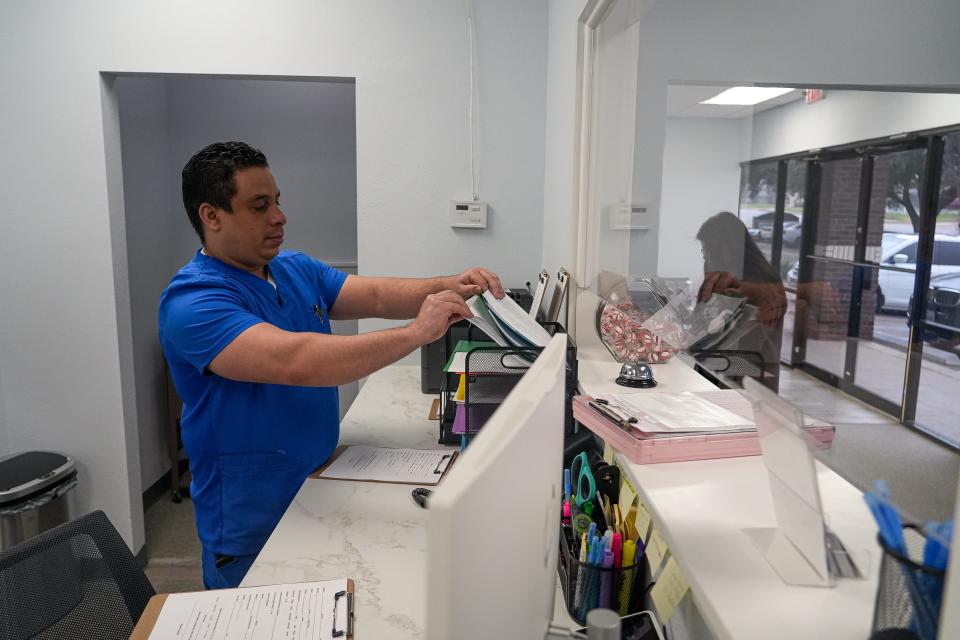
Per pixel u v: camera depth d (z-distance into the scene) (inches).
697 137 36.2
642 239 49.1
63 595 40.5
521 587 21.8
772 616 22.8
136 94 117.3
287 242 136.1
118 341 96.7
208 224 54.4
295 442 56.3
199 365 51.2
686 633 37.7
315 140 133.4
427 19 94.0
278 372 49.3
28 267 95.0
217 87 130.2
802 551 25.9
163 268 129.2
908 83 19.1
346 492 53.9
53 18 90.5
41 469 91.8
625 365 52.7
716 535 28.3
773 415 24.9
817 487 23.2
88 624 41.0
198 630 36.4
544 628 27.1
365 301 68.4
